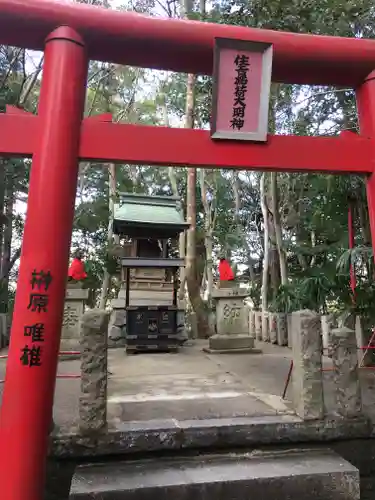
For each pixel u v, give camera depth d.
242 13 7.07
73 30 3.14
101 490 3.09
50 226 2.86
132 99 13.59
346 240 7.92
